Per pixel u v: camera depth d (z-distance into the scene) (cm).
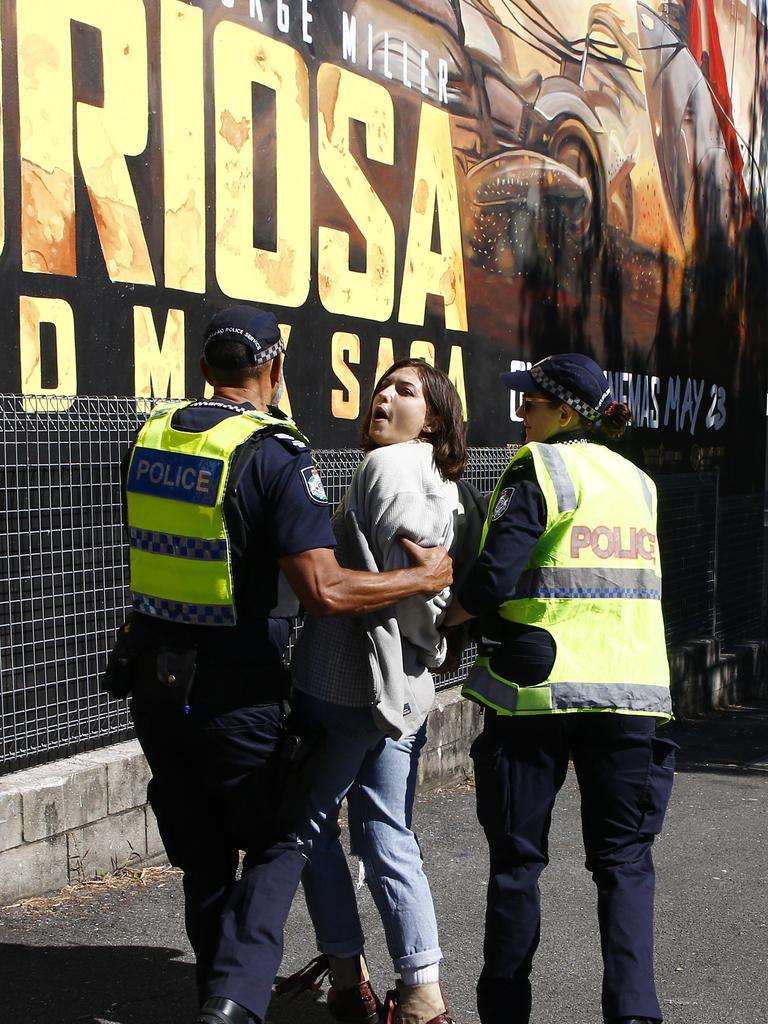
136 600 288
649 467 969
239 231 559
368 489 312
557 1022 358
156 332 514
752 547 1080
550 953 411
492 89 754
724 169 1098
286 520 273
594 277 880
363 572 284
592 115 869
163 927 408
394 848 316
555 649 304
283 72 583
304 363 605
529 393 330
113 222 490
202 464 277
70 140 468
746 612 1068
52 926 404
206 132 537
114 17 487
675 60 994
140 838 466
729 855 541
